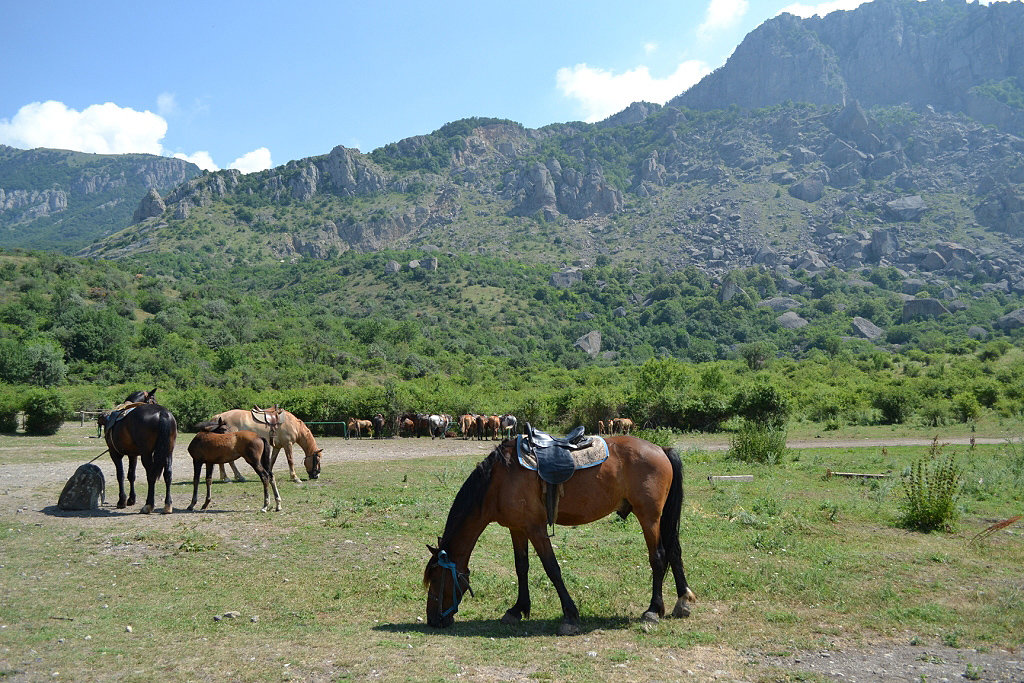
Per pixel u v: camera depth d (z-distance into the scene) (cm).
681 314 12962
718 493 1354
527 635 608
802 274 15325
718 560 846
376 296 13800
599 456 666
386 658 538
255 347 7188
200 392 3266
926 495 1070
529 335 11694
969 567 814
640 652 559
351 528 1020
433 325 11425
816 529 1027
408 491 1391
